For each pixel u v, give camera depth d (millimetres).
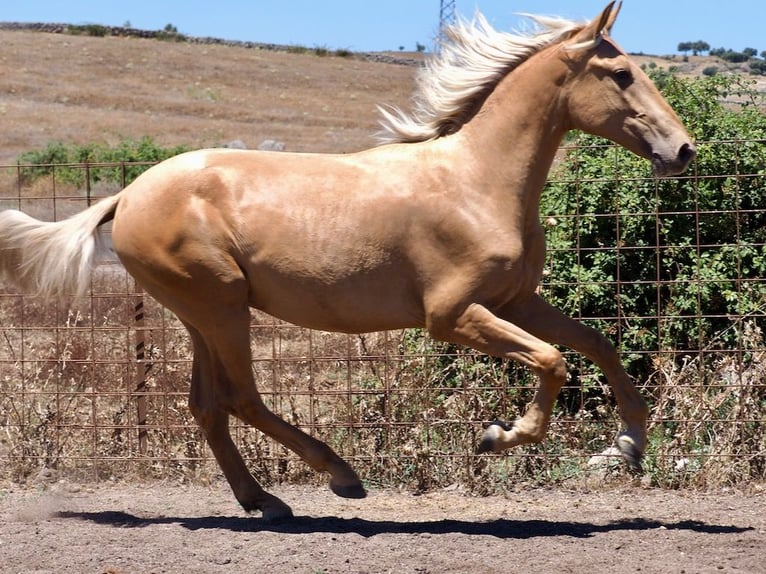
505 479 8062
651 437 8352
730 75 10383
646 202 9430
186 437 8531
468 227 6215
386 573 5648
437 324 6324
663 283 8398
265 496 7020
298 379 8852
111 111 56094
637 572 5602
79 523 6949
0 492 8031
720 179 9477
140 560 5930
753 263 9320
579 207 9258
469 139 6445
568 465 8195
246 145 45562
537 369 6098
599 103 6270
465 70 6488
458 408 8070
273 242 6422
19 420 8570
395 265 6348
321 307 6488
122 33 83125
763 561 5805
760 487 7785
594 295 9352
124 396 9398
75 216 6918
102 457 8453
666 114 6199
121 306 11789
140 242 6570
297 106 62344
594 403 9234
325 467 6711
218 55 77375
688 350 8695
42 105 56094
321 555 5973
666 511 7164
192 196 6516
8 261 6992
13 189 24812
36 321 12219
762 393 8227
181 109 58031
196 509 7473
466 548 6086
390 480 8180
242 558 5945
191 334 7043
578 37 6273
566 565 5727
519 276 6332
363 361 8602
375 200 6344
